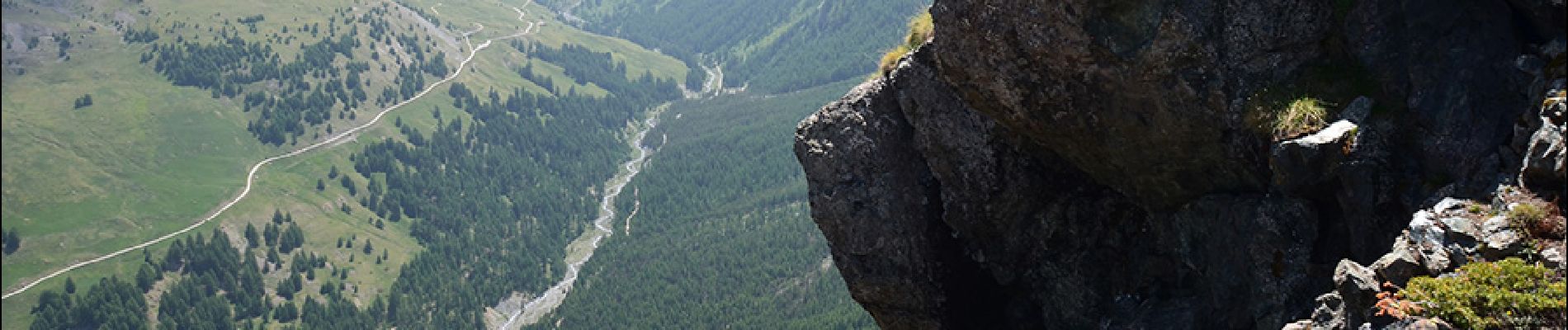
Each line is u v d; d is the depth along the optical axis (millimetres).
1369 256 16141
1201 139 18891
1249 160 18297
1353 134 16031
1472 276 12859
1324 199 17312
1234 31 17719
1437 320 12680
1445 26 15367
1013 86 20688
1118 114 19641
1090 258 24500
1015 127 21969
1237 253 19250
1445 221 13922
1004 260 26281
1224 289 19859
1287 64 17391
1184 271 22297
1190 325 21516
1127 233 23781
